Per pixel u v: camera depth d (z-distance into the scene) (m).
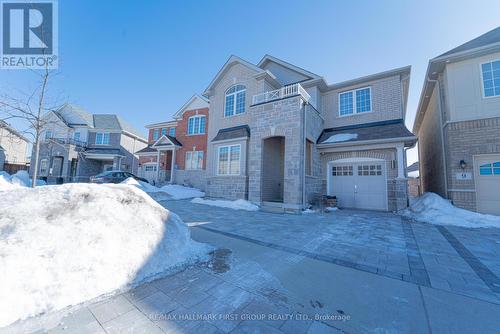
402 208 9.60
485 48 8.09
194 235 5.40
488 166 8.10
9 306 1.99
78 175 23.62
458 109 8.67
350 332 2.04
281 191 12.81
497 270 3.57
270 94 12.31
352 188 11.22
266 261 3.82
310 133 10.96
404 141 9.78
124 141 26.19
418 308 2.46
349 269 3.54
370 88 12.09
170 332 2.00
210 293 2.72
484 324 2.18
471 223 7.15
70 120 25.14
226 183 12.08
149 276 3.07
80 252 2.64
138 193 4.03
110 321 2.12
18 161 24.27
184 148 19.25
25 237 2.41
